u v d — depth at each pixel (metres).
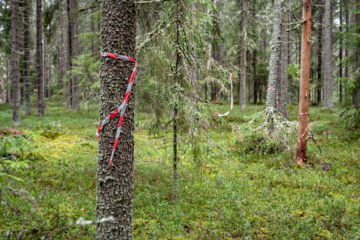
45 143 10.26
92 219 4.77
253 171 7.96
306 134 8.48
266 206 5.60
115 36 3.24
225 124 6.12
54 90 35.66
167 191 6.39
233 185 6.77
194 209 5.52
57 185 6.41
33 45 30.58
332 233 4.61
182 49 5.39
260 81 26.39
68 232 4.30
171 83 5.54
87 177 7.00
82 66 17.45
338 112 15.08
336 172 7.62
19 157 7.92
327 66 18.94
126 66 3.31
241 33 20.16
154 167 8.12
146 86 5.60
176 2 5.11
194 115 5.39
